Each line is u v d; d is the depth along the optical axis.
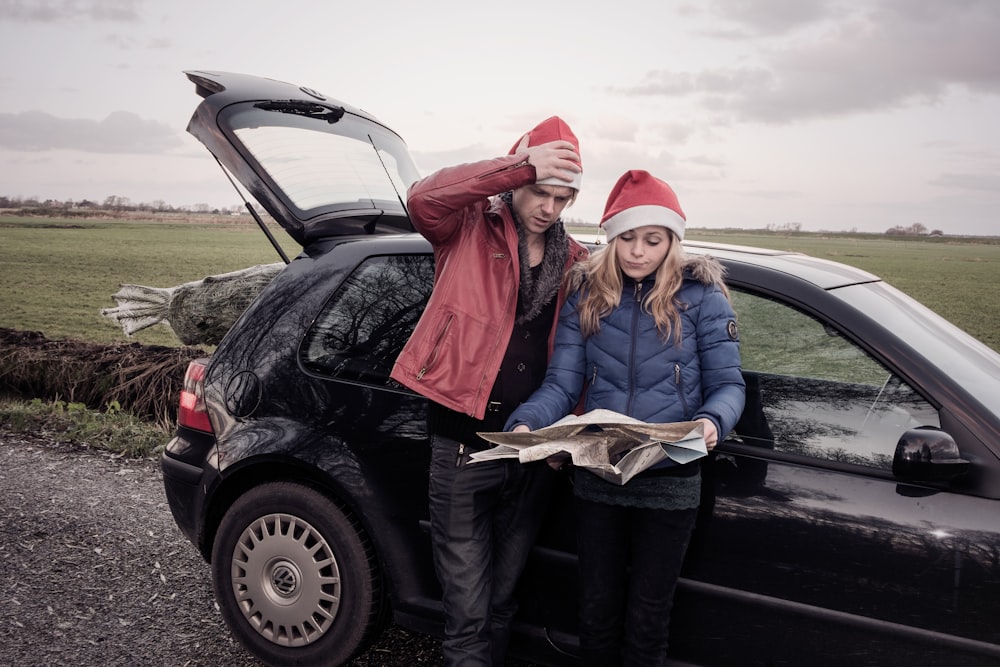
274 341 2.81
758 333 2.27
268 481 2.77
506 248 2.14
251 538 2.75
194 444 2.92
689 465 2.01
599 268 2.07
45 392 6.88
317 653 2.68
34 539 3.89
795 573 2.06
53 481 4.81
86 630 3.03
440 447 2.25
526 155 1.99
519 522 2.33
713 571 2.16
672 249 2.01
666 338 2.01
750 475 2.12
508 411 2.21
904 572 1.95
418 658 2.92
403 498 2.51
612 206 2.07
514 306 2.15
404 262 2.72
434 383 2.14
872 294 2.43
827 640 2.04
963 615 1.90
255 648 2.79
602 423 1.83
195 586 3.46
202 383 2.93
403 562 2.55
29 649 2.87
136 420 6.16
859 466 2.06
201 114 3.28
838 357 2.17
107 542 3.90
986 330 16.97
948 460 1.83
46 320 16.14
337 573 2.62
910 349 2.12
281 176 3.23
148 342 13.46
